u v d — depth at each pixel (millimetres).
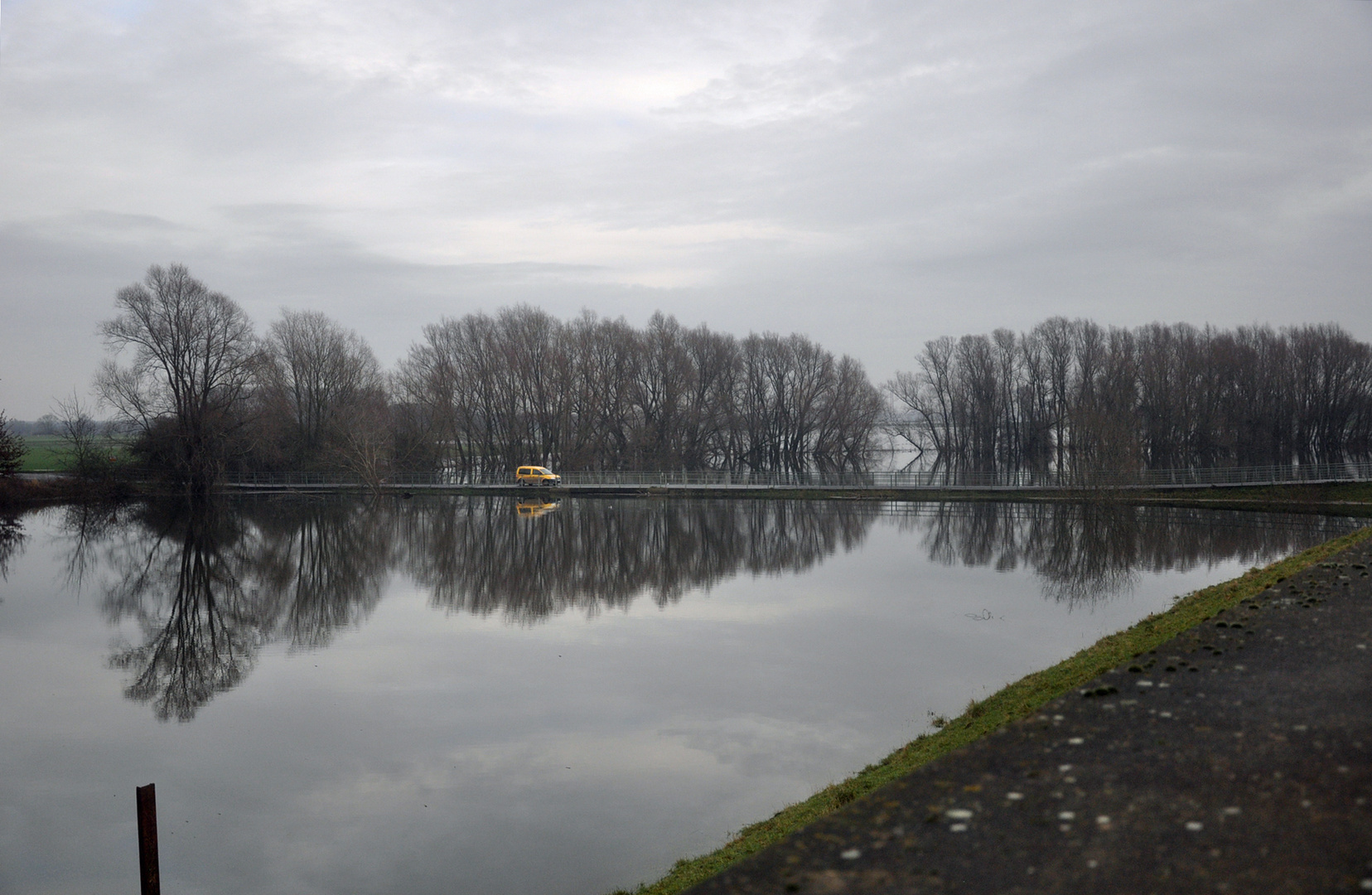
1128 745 8047
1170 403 98250
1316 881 5637
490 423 103875
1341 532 54094
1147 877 5793
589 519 71750
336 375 96188
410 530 64812
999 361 115625
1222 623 12328
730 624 33625
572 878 15172
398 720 23609
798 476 104688
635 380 103562
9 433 83250
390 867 15922
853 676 25641
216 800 19016
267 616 37375
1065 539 55375
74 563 51719
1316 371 103812
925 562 47625
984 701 19000
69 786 19938
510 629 33938
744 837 15266
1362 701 8852
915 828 6711
